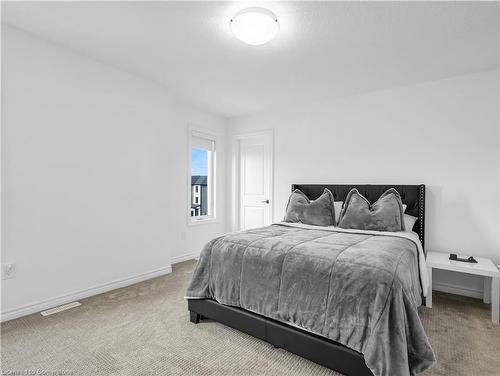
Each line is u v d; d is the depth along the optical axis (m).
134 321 2.17
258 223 4.48
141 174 3.16
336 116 3.71
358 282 1.48
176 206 3.93
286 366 1.63
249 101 3.88
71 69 2.53
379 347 1.30
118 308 2.40
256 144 4.51
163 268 3.40
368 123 3.47
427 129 3.09
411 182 3.17
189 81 3.21
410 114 3.19
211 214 4.64
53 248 2.41
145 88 3.19
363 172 3.49
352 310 1.45
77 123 2.57
